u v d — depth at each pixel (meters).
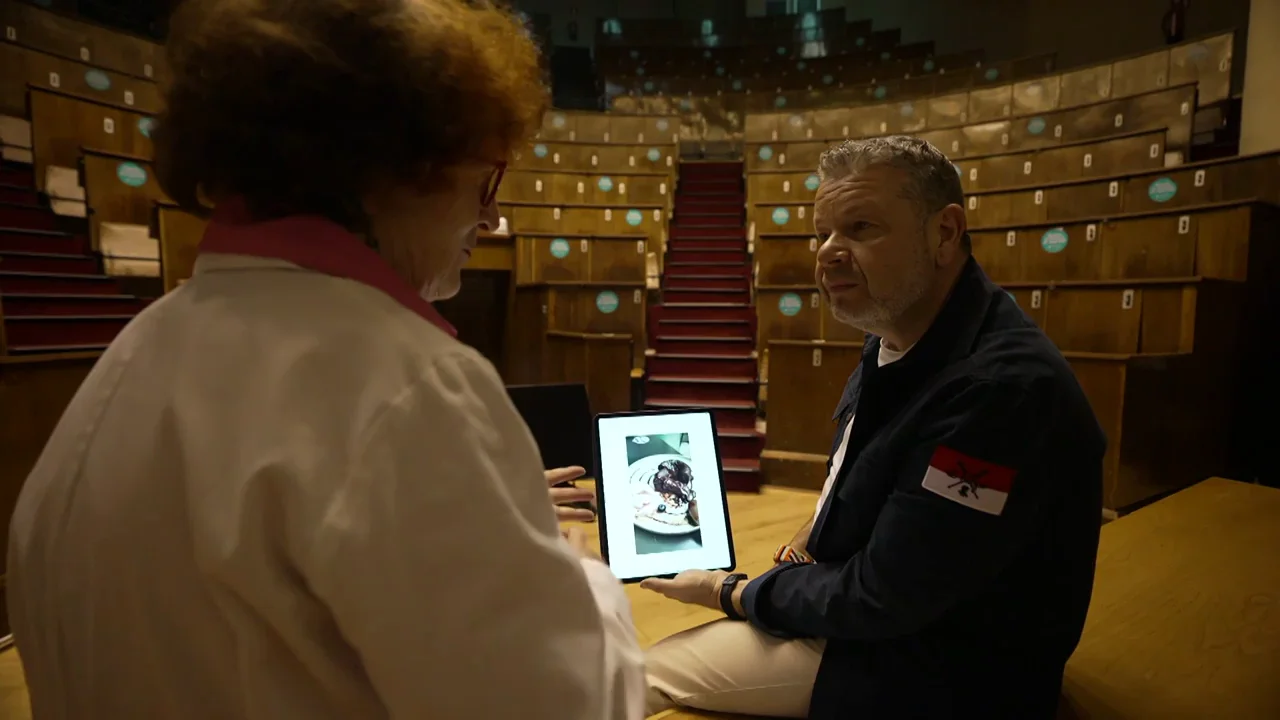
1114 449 2.33
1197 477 2.66
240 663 0.32
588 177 6.02
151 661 0.34
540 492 0.38
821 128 6.98
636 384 3.75
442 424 0.33
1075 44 7.75
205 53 0.36
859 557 0.89
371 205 0.40
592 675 0.35
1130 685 1.10
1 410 1.85
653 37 9.90
